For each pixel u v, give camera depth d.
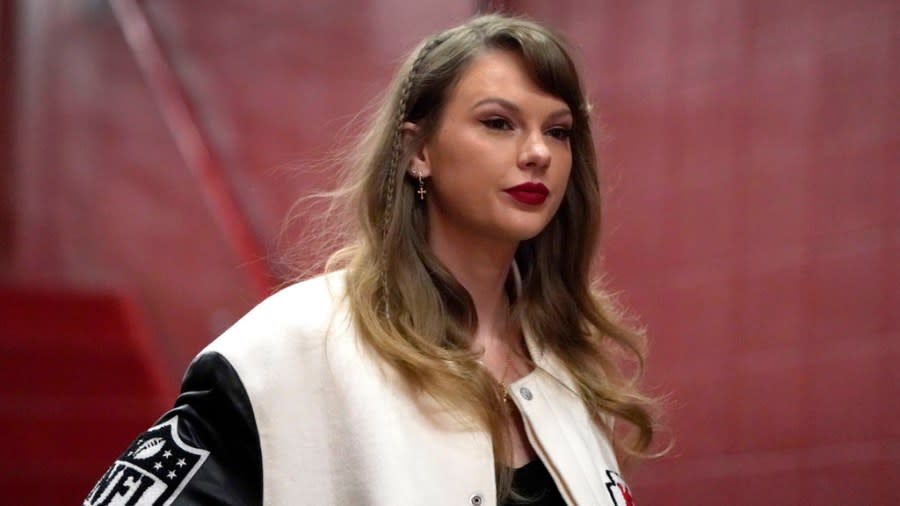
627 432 6.34
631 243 8.89
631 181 8.97
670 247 8.66
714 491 8.20
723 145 8.47
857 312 7.64
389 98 5.06
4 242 10.73
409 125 4.91
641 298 8.77
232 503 4.18
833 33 7.98
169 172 10.88
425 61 4.93
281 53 10.91
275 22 10.93
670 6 8.88
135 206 10.83
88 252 10.75
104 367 10.33
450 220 4.89
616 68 9.18
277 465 4.27
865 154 7.73
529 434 4.77
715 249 8.41
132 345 10.41
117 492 4.13
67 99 11.18
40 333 10.35
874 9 7.79
